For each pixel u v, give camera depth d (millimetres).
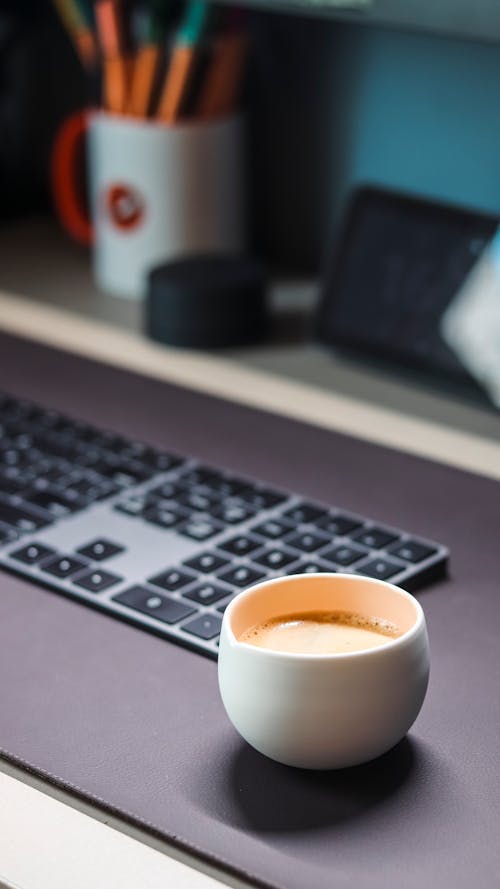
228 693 746
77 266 1630
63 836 724
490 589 931
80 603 920
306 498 1057
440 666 843
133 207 1503
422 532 1008
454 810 717
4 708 811
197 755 766
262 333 1399
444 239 1293
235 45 1490
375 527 989
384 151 1520
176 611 891
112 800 728
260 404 1254
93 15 1637
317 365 1342
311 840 696
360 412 1236
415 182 1507
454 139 1461
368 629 774
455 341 1260
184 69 1451
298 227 1614
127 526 1009
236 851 687
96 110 1539
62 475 1093
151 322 1396
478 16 1137
